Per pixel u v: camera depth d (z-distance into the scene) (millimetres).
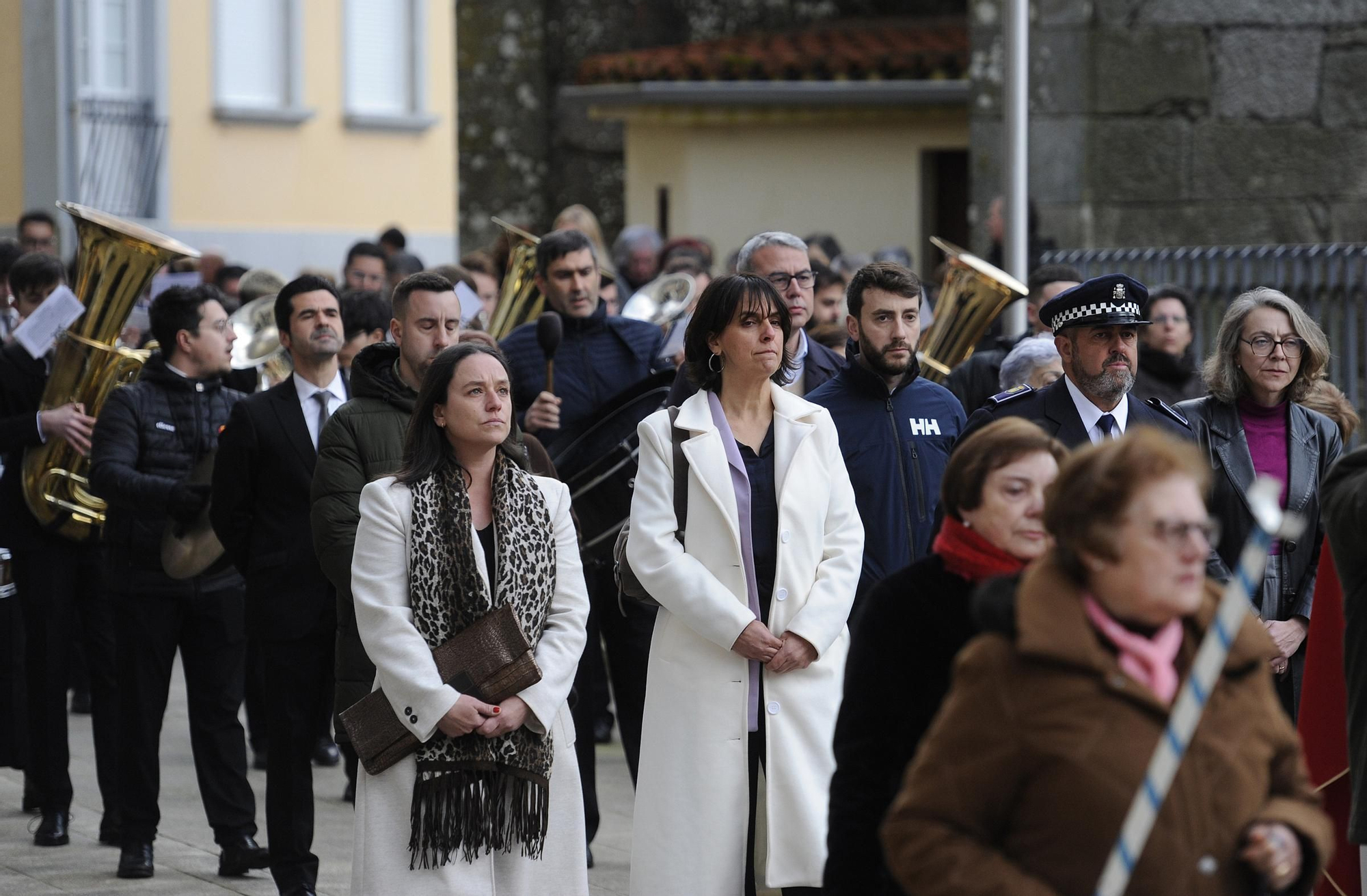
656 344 11641
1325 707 7570
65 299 11219
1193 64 19547
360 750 7363
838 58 25938
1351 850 7594
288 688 9406
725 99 26188
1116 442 4434
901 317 9133
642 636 10180
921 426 9211
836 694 7801
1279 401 9453
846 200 26656
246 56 28406
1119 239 19766
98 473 10102
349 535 8625
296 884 9281
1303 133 19594
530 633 7516
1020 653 4344
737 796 7633
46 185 26125
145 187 27062
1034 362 10477
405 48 30641
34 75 26109
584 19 32344
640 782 7801
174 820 11578
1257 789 4438
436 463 7598
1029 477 5180
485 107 32344
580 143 32344
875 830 5301
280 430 9602
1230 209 19672
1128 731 4285
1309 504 9172
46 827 11023
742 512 7863
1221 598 4531
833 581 7820
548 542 7660
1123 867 4023
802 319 10312
